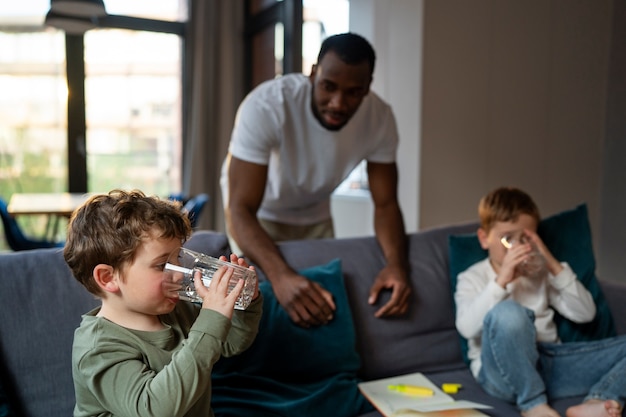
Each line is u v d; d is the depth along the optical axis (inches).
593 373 63.0
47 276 51.2
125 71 200.7
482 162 120.6
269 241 64.3
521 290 68.1
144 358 39.6
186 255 40.6
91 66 195.6
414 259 74.2
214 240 59.9
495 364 60.2
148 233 38.5
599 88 133.0
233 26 208.4
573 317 68.4
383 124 75.2
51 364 48.6
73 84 191.0
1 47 185.3
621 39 128.8
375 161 77.6
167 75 207.2
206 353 37.0
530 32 123.1
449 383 65.6
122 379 37.2
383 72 131.5
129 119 203.3
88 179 199.0
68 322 50.0
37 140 192.2
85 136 195.0
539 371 64.3
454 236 74.8
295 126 70.1
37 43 187.9
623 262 129.2
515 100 123.2
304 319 58.5
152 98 205.8
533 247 66.7
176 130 210.8
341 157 73.8
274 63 189.3
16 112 189.2
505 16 119.6
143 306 39.4
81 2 131.6
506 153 123.6
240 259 43.9
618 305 74.9
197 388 36.4
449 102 114.8
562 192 131.6
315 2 160.2
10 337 48.0
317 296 58.9
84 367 38.0
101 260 38.4
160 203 41.8
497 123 121.3
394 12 116.6
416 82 112.1
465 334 65.7
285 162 72.6
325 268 65.2
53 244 141.3
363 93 64.8
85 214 39.7
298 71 159.5
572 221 77.9
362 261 70.5
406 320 69.4
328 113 65.3
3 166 190.1
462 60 115.2
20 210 134.6
